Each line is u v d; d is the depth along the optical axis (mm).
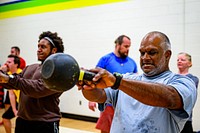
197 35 4211
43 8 5980
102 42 5207
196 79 2932
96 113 5238
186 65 3121
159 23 4551
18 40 6504
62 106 5750
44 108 1908
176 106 937
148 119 1158
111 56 3229
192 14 4242
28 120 1922
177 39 4383
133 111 1224
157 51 1164
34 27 6176
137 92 840
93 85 807
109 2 5078
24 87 1759
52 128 1923
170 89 924
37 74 1911
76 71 775
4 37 6766
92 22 5305
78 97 5520
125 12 4902
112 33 5074
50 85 769
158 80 1181
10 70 3102
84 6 5387
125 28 4914
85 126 4809
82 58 5473
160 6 4531
